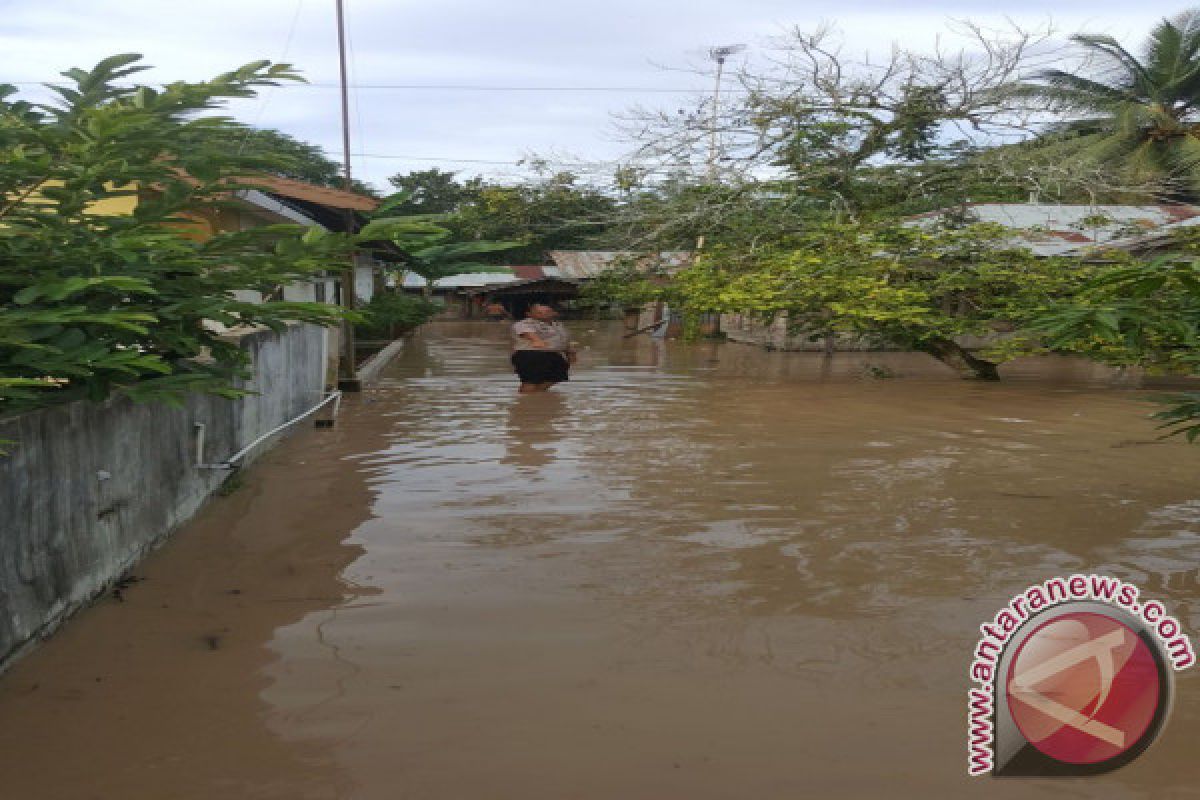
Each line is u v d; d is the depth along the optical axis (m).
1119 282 4.43
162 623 4.21
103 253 4.44
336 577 4.86
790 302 14.27
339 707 3.42
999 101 16.64
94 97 4.82
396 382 14.61
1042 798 2.86
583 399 12.38
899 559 5.20
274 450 8.39
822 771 3.00
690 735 3.24
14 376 4.27
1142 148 24.98
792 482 7.10
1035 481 7.19
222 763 3.04
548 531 5.71
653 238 18.00
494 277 45.75
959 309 16.64
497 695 3.53
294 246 5.02
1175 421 5.47
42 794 2.86
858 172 16.95
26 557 3.81
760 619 4.32
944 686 3.63
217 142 5.25
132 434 4.97
